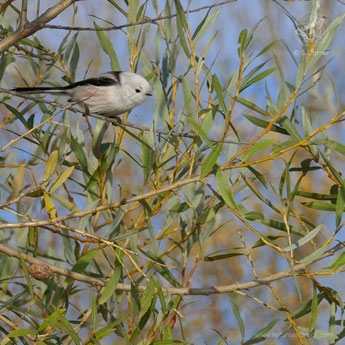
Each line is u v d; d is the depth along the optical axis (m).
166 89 11.48
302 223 10.56
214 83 10.15
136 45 12.06
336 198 10.79
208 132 10.12
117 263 9.95
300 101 10.71
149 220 10.61
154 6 11.88
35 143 11.22
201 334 16.42
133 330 9.83
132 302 10.02
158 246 10.73
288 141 10.19
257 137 10.09
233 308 10.58
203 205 11.03
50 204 10.09
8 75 12.62
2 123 11.89
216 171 10.09
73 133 11.45
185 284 10.89
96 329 10.20
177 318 10.93
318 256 10.18
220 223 12.79
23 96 9.87
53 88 12.19
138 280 10.89
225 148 10.55
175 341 9.88
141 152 11.12
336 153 11.42
